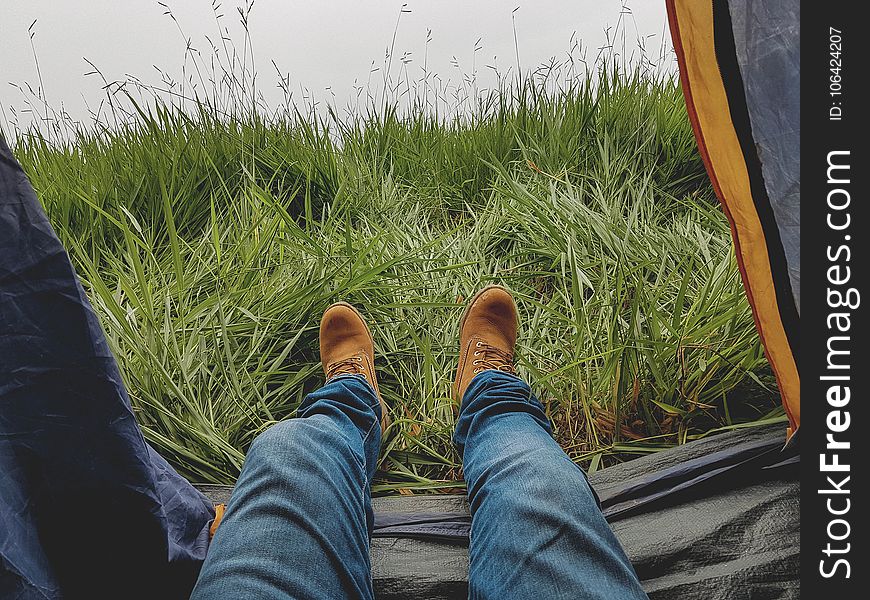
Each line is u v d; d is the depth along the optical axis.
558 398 0.83
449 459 0.80
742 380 0.82
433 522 0.67
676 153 1.31
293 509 0.49
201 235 1.21
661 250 1.06
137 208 1.19
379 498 0.73
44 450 0.35
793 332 0.59
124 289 0.88
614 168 1.31
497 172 1.33
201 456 0.77
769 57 0.48
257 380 0.88
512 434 0.62
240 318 0.94
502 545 0.48
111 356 0.36
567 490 0.51
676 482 0.68
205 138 1.32
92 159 1.30
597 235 1.10
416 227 1.26
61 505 0.37
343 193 1.28
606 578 0.45
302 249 1.06
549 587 0.44
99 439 0.36
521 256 1.16
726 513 0.63
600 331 0.90
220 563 0.45
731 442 0.73
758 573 0.57
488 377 0.75
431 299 1.04
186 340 0.90
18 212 0.32
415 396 0.91
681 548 0.60
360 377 0.79
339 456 0.57
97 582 0.42
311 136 1.38
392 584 0.60
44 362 0.34
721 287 0.88
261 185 1.29
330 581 0.46
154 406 0.77
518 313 1.00
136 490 0.39
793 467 0.66
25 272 0.32
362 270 1.03
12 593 0.34
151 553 0.43
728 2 0.47
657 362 0.82
